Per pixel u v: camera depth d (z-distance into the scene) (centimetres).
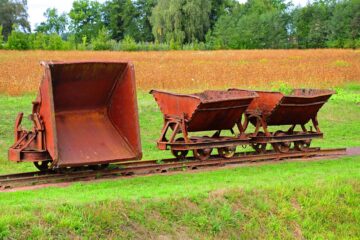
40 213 1033
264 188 1368
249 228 1233
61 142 1542
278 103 1980
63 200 1120
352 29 10381
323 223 1352
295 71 4538
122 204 1133
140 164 1712
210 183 1438
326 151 2097
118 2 13675
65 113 1595
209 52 8400
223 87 3712
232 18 11500
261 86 3838
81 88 1579
